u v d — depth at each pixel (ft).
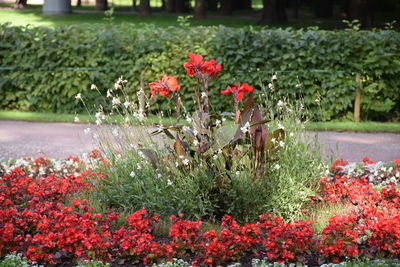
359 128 40.45
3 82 45.83
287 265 16.84
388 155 33.35
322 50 41.57
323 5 129.39
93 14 128.36
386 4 139.44
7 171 26.14
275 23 108.99
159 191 20.67
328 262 17.04
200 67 21.09
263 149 20.71
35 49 45.37
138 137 22.79
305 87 42.39
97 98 44.73
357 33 42.65
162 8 152.25
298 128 23.17
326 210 21.53
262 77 42.57
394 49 41.96
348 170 27.09
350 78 42.37
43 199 21.98
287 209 20.97
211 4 158.51
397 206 21.43
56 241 17.17
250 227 17.38
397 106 44.01
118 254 17.33
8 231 17.28
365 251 17.31
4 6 148.25
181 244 17.20
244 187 20.24
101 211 21.47
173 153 21.24
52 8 126.41
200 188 20.63
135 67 43.70
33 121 43.86
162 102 43.70
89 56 44.50
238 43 42.47
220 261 16.81
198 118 21.08
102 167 23.32
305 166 21.86
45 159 28.27
